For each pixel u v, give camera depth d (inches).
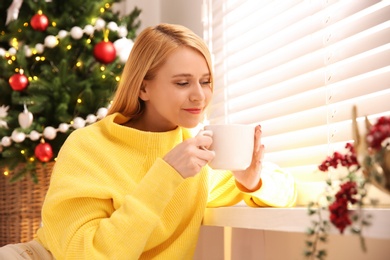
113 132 51.5
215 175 56.6
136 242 41.8
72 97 90.5
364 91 51.0
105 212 46.6
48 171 94.3
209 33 82.9
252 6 72.2
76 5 95.9
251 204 52.7
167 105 48.9
